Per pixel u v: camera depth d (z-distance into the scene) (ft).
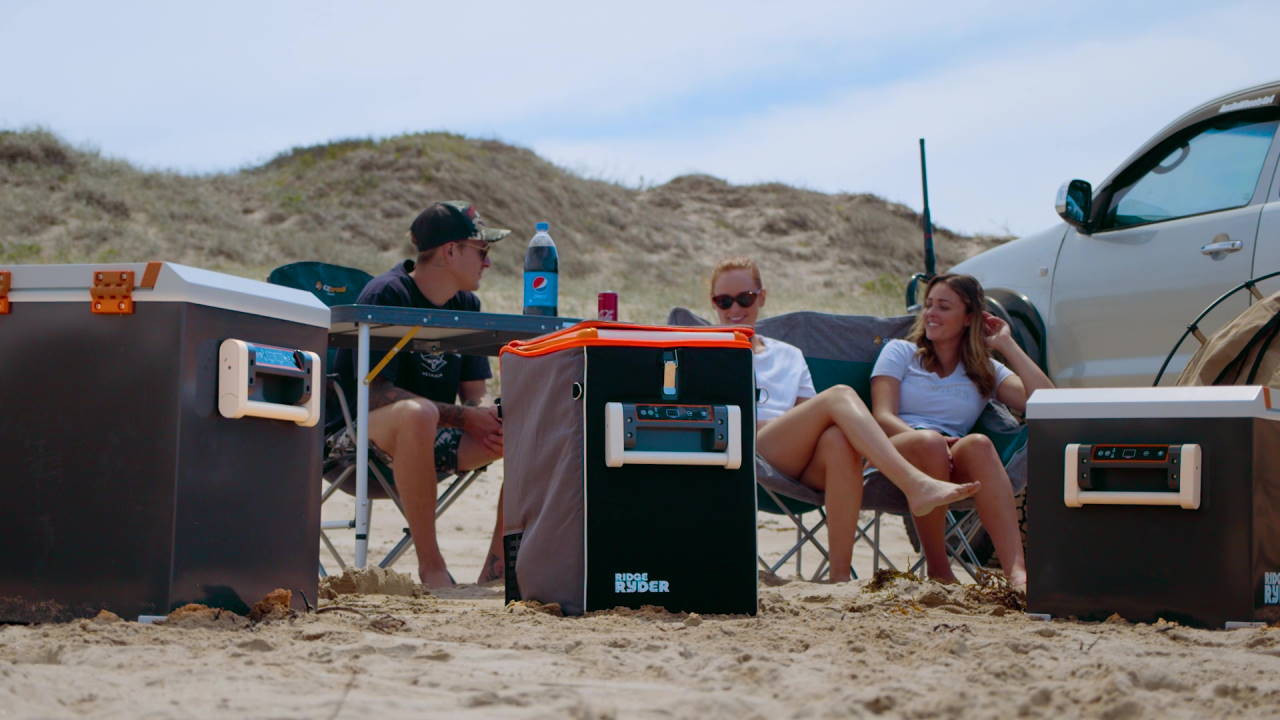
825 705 6.36
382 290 14.06
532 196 140.56
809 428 13.15
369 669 7.16
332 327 13.10
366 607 10.16
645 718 6.10
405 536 13.67
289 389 9.27
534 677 7.09
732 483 9.79
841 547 12.95
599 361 9.58
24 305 8.66
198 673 6.91
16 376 8.65
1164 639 9.01
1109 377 16.78
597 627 8.90
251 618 8.78
